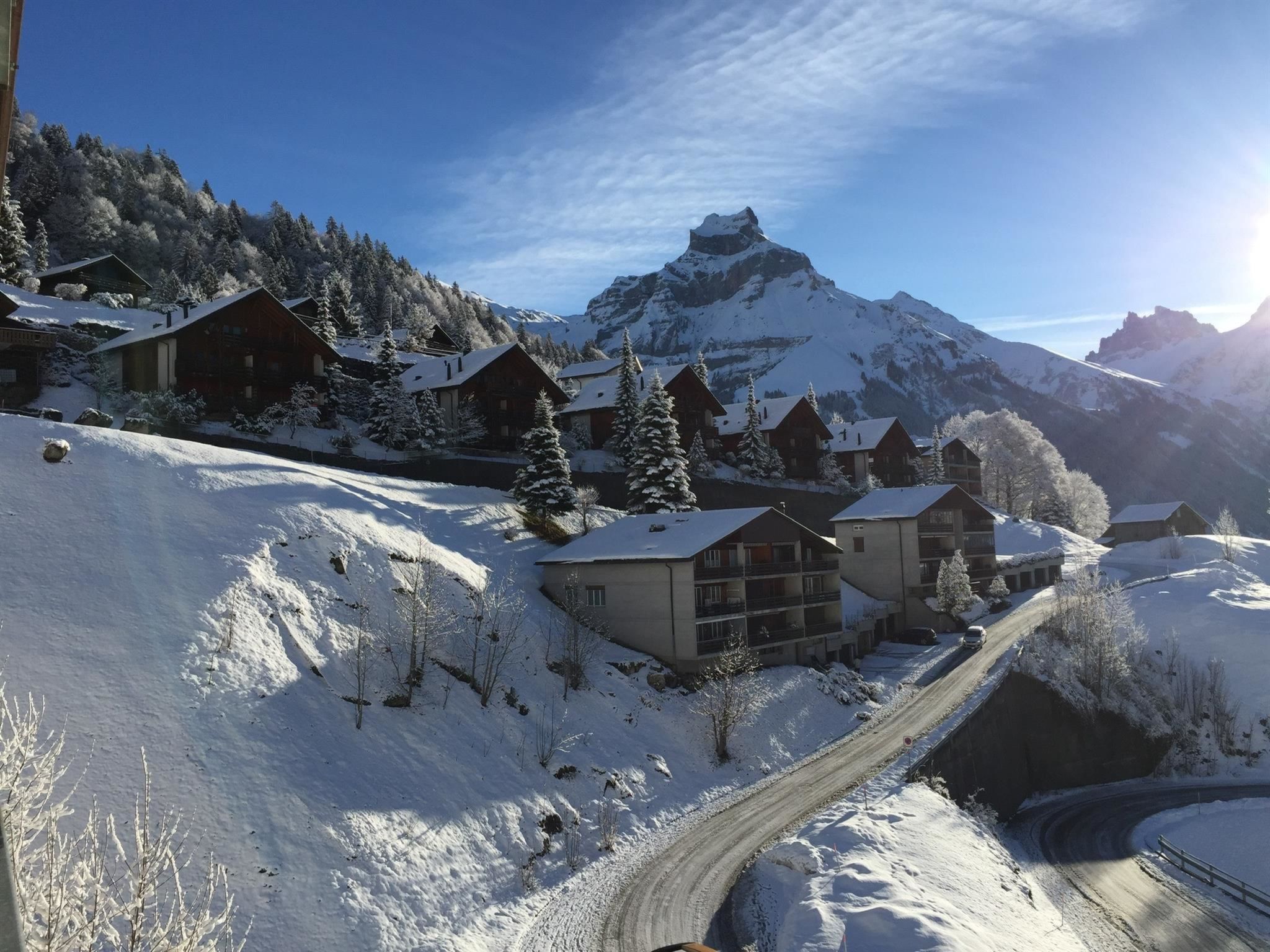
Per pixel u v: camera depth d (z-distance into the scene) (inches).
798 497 3560.5
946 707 1919.3
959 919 1017.5
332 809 989.2
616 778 1363.2
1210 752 2362.2
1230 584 3230.8
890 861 1155.3
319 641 1256.8
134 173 7130.9
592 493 2377.0
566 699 1514.5
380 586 1471.5
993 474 5447.8
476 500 2188.7
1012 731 2071.9
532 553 2060.8
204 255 6299.2
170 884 797.9
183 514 1363.2
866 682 2169.0
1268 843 1804.9
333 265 7327.8
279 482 1632.6
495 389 3073.3
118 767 895.1
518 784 1228.5
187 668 1059.9
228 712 1034.7
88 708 944.9
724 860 1172.5
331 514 1590.8
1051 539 4591.5
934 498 2970.0
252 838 896.9
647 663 1754.4
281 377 2588.6
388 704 1222.3
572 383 4975.4
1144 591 3272.6
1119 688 2401.6
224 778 946.1
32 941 322.0
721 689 1638.8
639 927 983.6
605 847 1204.5
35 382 2244.1
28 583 1083.3
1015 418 5561.0
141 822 396.5
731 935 976.3
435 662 1374.3
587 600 1909.4
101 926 354.0
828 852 1166.3
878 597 2940.5
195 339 2402.8
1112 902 1502.2
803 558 2199.8
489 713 1347.2
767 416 4116.6
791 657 2089.1
